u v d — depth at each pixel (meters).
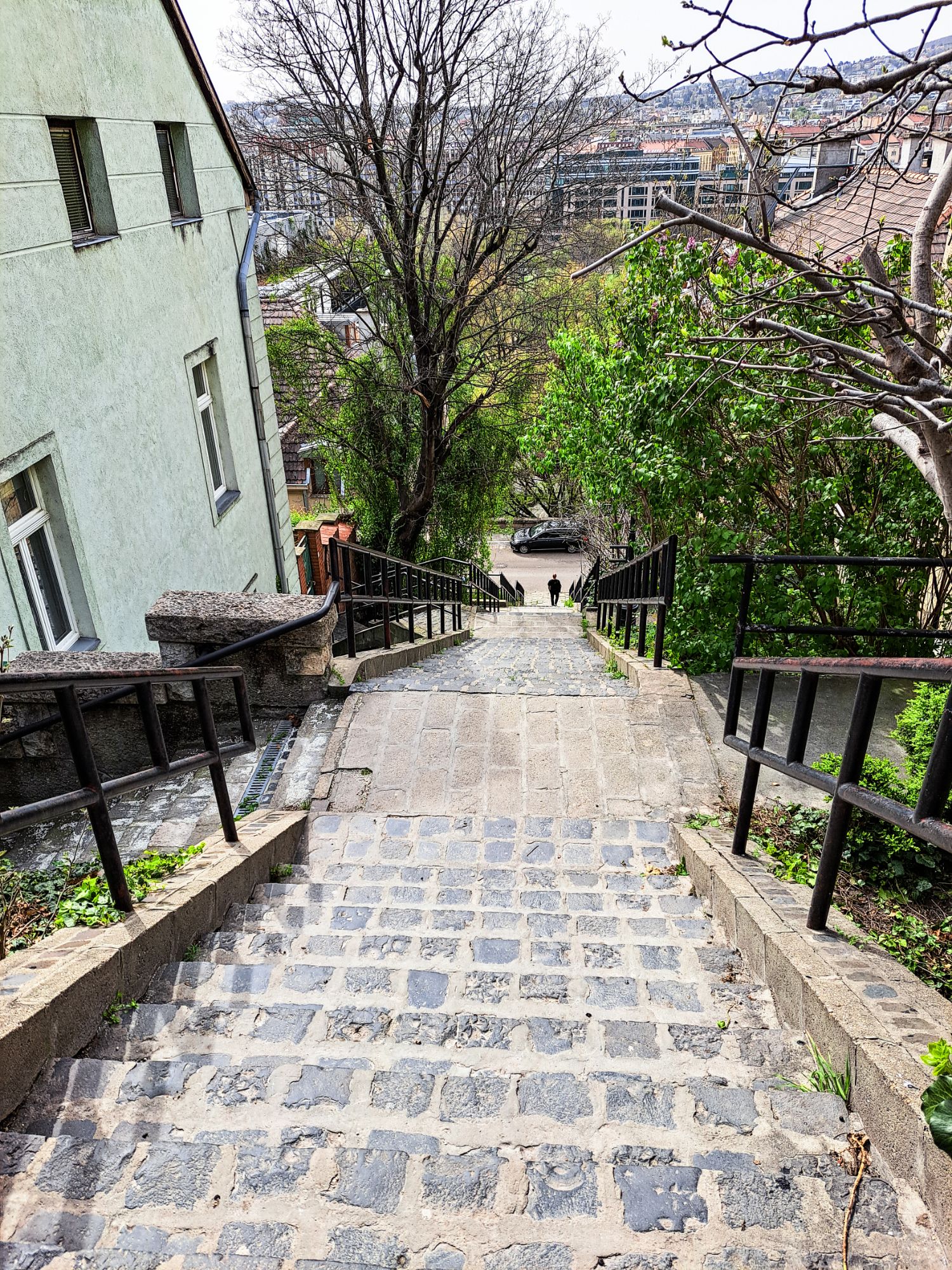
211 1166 1.99
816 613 7.36
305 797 5.00
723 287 5.23
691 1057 2.51
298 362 17.42
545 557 34.25
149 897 3.27
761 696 3.63
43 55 5.86
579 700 5.91
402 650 8.17
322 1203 1.90
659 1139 2.12
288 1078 2.35
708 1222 1.84
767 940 2.88
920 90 2.40
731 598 6.79
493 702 5.92
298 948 3.31
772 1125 2.14
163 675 3.26
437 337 15.63
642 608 7.36
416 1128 2.19
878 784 3.92
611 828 4.61
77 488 6.33
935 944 3.33
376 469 18.34
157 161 7.77
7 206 5.45
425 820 4.75
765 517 7.03
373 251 16.27
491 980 3.01
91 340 6.53
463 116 14.50
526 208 14.72
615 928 3.51
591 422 11.81
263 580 11.36
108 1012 2.68
